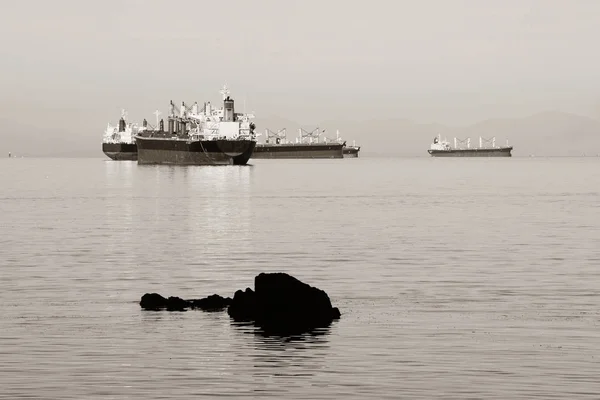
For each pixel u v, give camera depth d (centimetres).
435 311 7038
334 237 13175
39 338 6088
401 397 4750
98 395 4797
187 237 13312
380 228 14688
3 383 5006
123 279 8906
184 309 7088
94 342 5966
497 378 5075
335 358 5522
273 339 6025
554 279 8750
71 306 7300
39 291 8094
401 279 8806
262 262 10250
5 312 7031
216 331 6281
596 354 5597
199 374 5184
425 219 16688
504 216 17450
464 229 14488
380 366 5338
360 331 6275
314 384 4981
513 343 5906
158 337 6109
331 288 8231
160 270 9581
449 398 4728
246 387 4931
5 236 13538
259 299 6838
